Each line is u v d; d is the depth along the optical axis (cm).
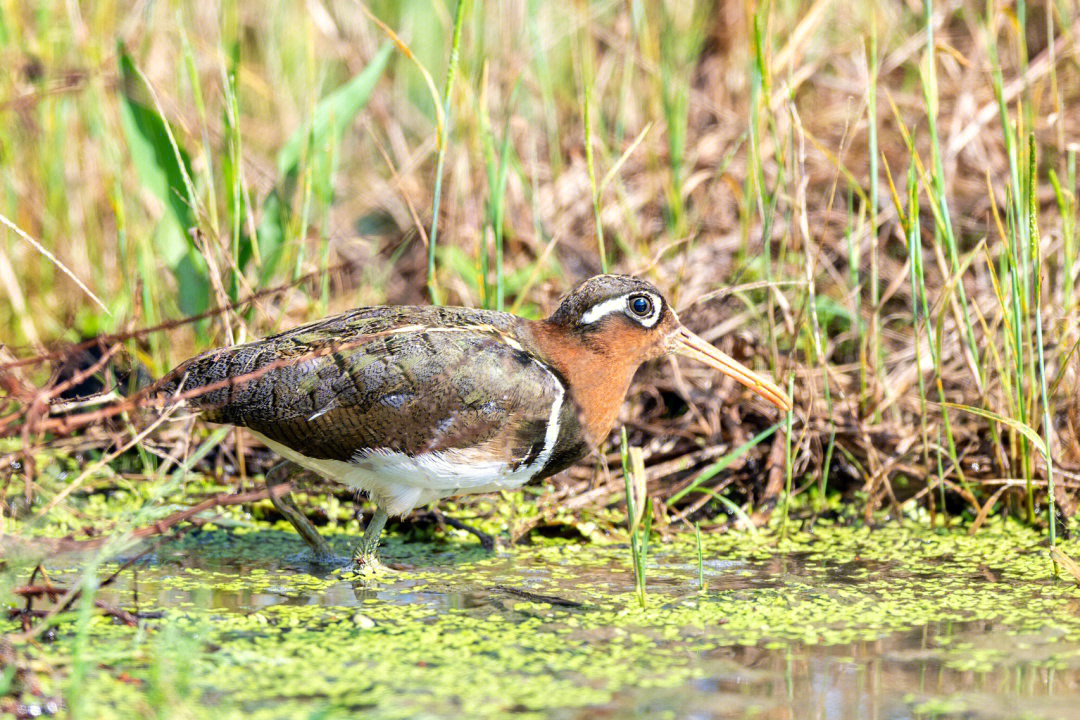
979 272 1348
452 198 1419
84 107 1433
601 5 1565
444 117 1094
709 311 1316
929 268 1362
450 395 945
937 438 1152
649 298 1026
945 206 1093
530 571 999
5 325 1360
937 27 1491
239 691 736
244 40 1709
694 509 1133
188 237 1207
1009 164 1063
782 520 1108
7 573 809
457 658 793
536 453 986
